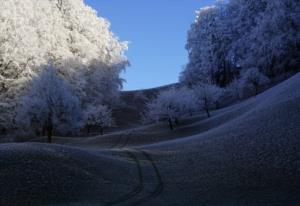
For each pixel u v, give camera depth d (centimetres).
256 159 2636
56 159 2492
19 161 2330
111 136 5978
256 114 3816
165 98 6481
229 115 5584
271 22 7681
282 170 2356
